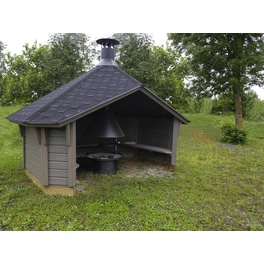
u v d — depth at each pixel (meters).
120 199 4.61
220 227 3.79
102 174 6.25
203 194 5.09
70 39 11.95
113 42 6.45
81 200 4.55
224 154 8.97
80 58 12.28
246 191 5.35
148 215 4.03
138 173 6.47
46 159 4.71
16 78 13.12
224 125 12.14
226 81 12.80
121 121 8.57
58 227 3.61
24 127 5.91
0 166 6.68
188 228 3.71
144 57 11.93
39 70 12.13
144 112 7.65
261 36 12.55
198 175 6.38
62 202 4.43
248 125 16.28
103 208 4.22
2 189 5.05
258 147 10.58
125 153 8.65
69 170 4.66
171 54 15.42
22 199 4.57
